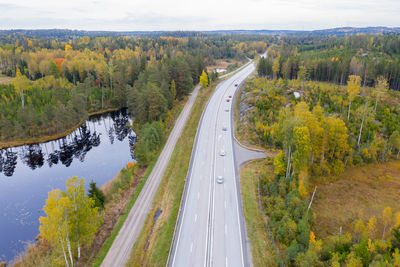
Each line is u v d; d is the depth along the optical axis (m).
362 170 45.06
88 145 71.50
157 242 32.22
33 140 71.50
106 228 35.66
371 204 37.06
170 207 38.78
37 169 58.81
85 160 62.62
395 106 64.62
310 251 25.61
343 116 59.12
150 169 50.53
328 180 42.69
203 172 46.84
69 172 57.09
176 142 61.06
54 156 65.25
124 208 39.78
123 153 66.00
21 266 31.98
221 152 52.88
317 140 41.66
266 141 56.06
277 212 33.56
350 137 50.25
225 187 42.19
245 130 63.66
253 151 54.44
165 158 54.25
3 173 57.16
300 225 29.89
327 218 35.06
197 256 29.31
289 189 38.09
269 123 61.75
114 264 29.66
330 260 25.53
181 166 49.75
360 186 40.97
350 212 35.91
